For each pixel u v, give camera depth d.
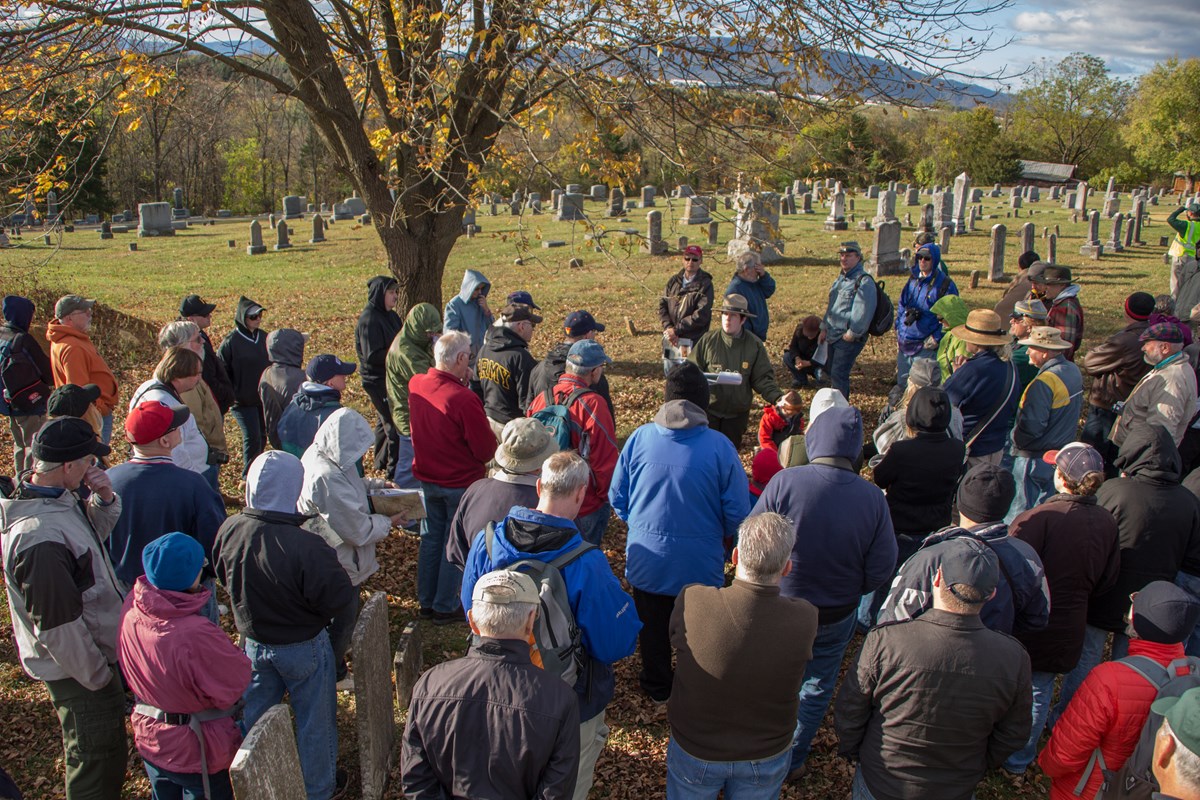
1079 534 4.14
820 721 4.36
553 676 2.81
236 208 52.22
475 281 8.03
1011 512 6.35
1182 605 3.38
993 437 6.28
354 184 9.23
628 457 4.57
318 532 4.50
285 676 3.96
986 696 3.02
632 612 3.63
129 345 13.33
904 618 3.61
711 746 3.34
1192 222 14.27
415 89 8.37
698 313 9.30
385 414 7.88
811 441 4.16
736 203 8.16
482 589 2.84
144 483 4.23
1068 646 4.19
